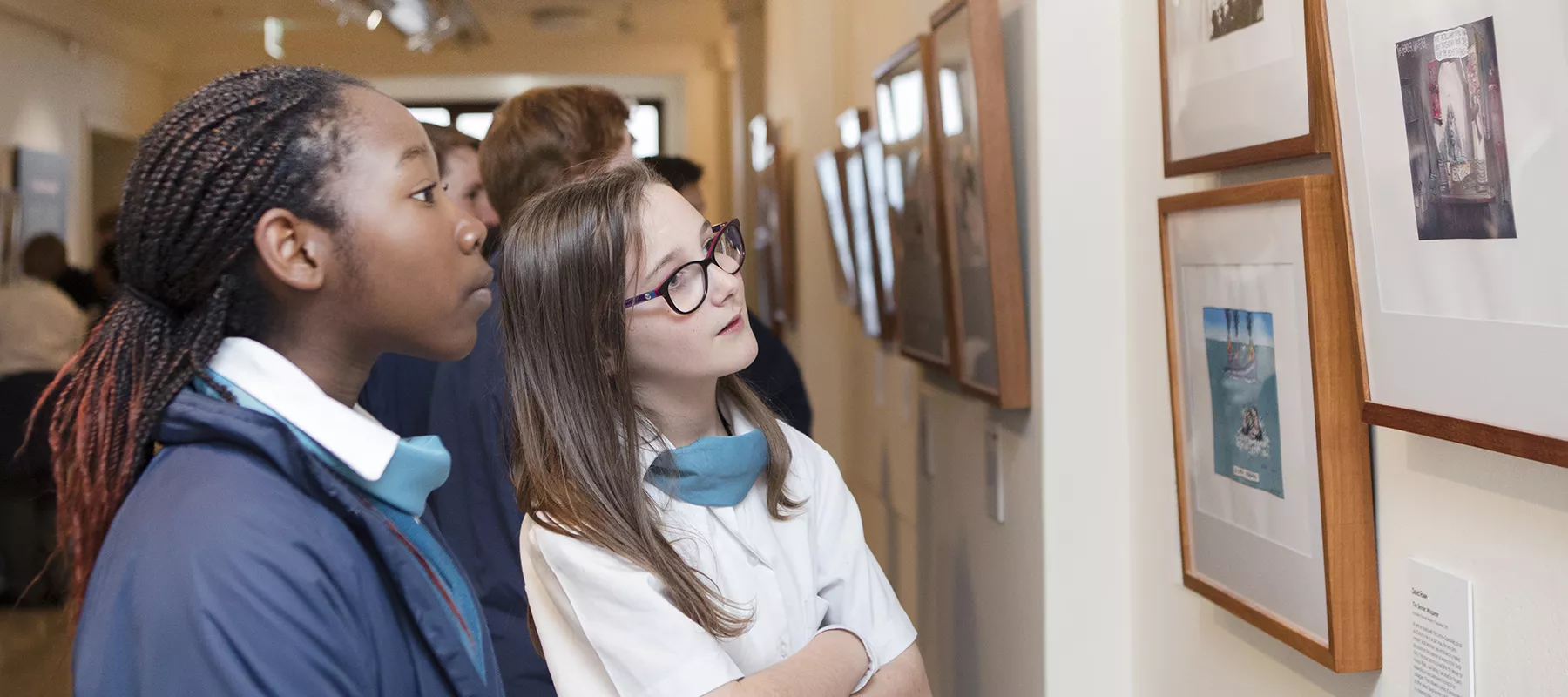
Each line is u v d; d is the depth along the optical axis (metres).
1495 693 1.08
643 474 1.33
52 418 0.92
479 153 2.25
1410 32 1.07
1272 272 1.35
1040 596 1.93
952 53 2.17
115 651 0.80
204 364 0.90
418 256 0.93
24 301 5.92
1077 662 1.90
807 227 4.90
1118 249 1.86
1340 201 1.21
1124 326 1.87
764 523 1.41
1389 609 1.26
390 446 0.94
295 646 0.81
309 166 0.88
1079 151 1.84
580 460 1.28
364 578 0.88
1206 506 1.58
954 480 2.60
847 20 3.84
